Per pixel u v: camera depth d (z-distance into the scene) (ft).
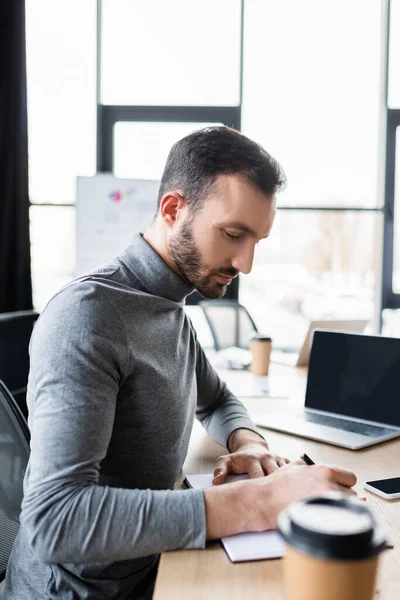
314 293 13.74
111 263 3.37
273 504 2.58
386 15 13.00
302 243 13.56
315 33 13.15
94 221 13.20
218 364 8.04
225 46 13.37
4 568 3.60
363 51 13.15
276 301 13.75
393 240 13.53
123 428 3.05
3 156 12.89
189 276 3.19
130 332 2.92
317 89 13.21
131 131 13.78
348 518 1.67
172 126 13.75
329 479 2.64
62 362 2.58
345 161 13.32
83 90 13.65
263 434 4.42
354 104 13.20
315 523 1.63
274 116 13.34
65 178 13.69
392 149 13.34
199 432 4.59
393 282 13.61
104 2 13.43
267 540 2.49
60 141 13.65
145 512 2.43
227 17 13.30
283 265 13.62
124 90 13.70
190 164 3.00
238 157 2.90
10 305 13.20
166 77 13.60
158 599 2.10
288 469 2.77
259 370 7.14
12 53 12.75
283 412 5.02
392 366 4.60
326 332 5.09
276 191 3.00
